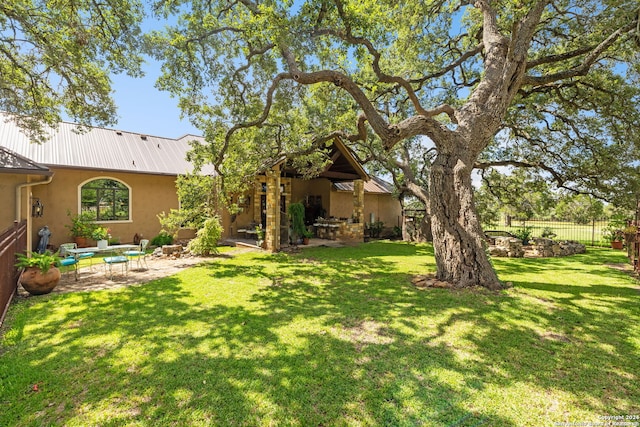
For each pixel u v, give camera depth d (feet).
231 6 25.00
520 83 22.91
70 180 37.19
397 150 51.96
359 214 49.98
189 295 18.90
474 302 17.26
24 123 27.96
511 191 49.11
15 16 20.33
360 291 19.86
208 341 12.41
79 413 8.20
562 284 21.61
